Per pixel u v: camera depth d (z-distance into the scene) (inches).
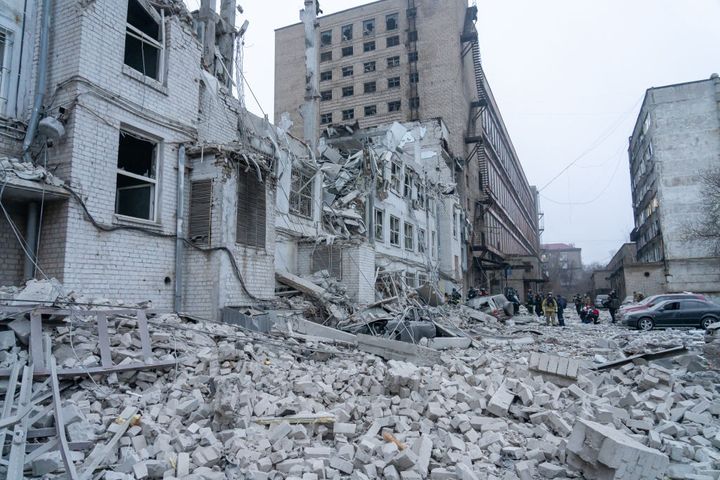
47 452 148.5
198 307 391.2
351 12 2210.9
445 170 1541.6
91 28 332.5
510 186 2881.4
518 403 251.8
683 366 347.9
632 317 800.3
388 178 946.1
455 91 1900.8
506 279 1942.7
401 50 2053.4
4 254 300.0
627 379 308.8
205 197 407.2
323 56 2262.6
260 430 189.0
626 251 2245.3
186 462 153.8
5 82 315.6
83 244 315.0
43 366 193.2
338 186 866.1
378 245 901.8
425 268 1165.7
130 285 348.5
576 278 4050.2
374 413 218.4
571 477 171.0
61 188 301.6
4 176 268.8
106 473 142.8
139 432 174.9
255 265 438.3
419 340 484.7
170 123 396.8
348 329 486.9
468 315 845.8
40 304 232.8
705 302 796.0
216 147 408.5
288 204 653.9
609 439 158.6
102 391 201.5
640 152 1967.3
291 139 722.8
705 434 217.6
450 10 1957.4
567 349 497.7
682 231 1473.9
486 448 197.2
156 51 410.6
